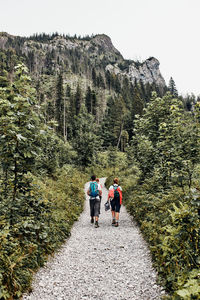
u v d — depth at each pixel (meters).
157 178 8.57
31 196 5.47
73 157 31.17
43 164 14.59
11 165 5.03
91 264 5.04
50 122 5.75
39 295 3.70
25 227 4.76
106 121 78.56
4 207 4.77
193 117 7.31
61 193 10.76
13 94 5.12
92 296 3.70
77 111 84.56
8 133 4.64
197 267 3.39
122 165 31.39
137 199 9.92
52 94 78.06
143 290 3.79
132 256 5.39
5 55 100.00
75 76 144.00
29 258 4.38
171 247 4.05
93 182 9.16
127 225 8.61
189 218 3.52
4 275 3.45
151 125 10.48
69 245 6.40
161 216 6.41
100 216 10.81
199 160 6.98
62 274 4.52
